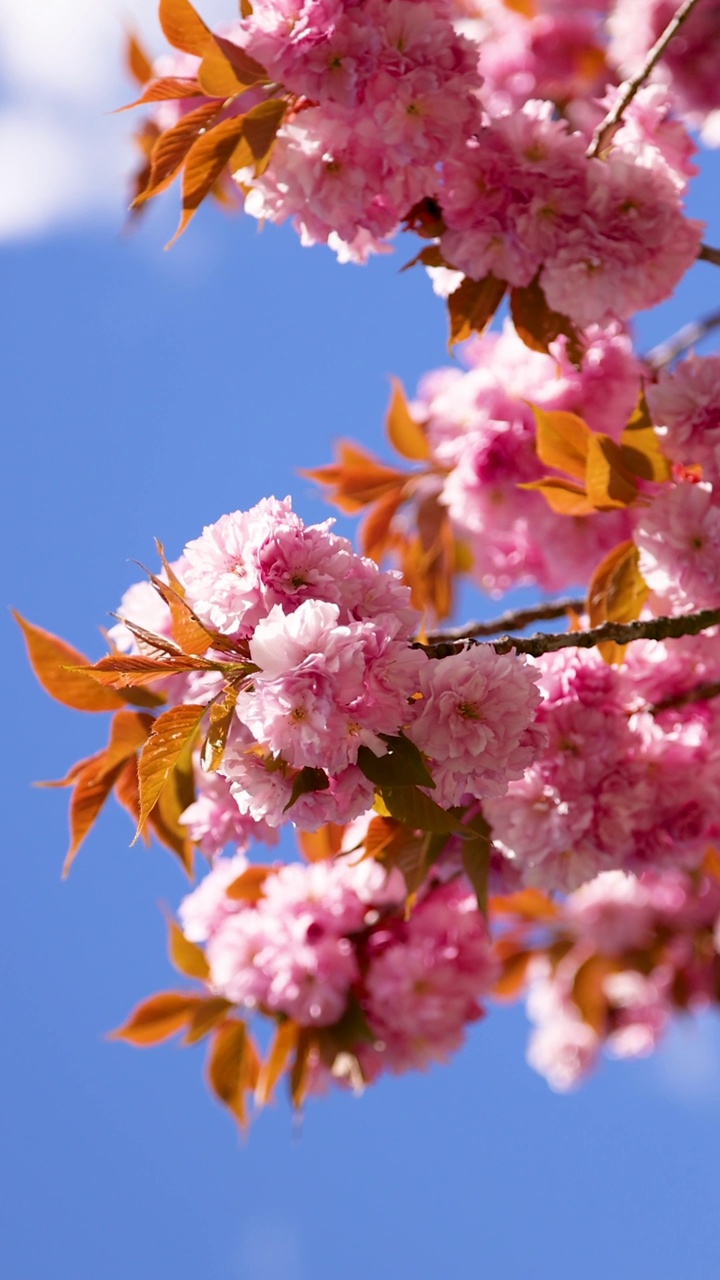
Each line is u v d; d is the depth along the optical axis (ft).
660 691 5.43
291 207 5.36
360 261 5.51
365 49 5.21
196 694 5.20
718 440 5.35
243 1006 6.02
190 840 5.47
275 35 5.22
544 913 8.05
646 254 5.43
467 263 5.43
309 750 4.73
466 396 6.04
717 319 6.32
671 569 5.34
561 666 5.37
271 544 4.79
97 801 5.49
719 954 8.50
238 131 5.31
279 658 4.74
